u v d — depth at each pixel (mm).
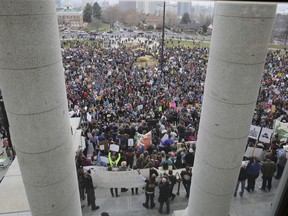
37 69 4512
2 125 13523
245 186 9984
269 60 40469
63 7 115625
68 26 108312
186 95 21672
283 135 12531
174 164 10297
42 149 5082
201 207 6762
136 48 56094
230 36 5051
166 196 8430
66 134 5445
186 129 13922
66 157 5570
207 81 5844
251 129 11328
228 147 5863
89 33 88938
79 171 8750
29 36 4277
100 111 16984
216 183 6273
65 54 43906
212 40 5508
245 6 4734
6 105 4867
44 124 4918
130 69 32750
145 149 11828
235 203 9016
